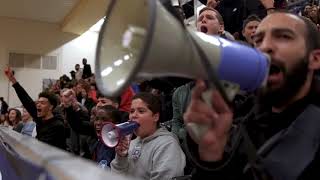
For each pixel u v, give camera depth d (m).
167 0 0.61
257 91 0.78
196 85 0.65
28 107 3.56
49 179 0.56
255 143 0.87
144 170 1.74
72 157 0.58
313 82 0.86
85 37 11.84
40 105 3.16
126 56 0.63
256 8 2.55
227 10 2.63
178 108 1.97
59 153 0.62
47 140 3.11
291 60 0.80
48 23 11.54
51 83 10.85
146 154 1.75
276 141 0.82
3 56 11.11
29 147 0.77
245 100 0.90
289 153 0.80
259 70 0.70
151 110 1.80
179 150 1.76
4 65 11.10
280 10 0.86
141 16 0.61
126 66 0.62
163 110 2.41
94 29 11.78
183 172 1.72
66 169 0.49
